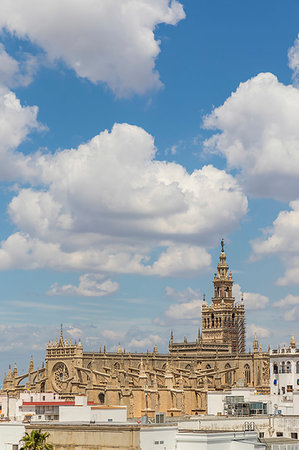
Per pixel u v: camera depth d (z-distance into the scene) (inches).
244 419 4889.3
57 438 3649.1
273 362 7465.6
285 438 4392.2
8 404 6412.4
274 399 6378.0
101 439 3550.7
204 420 4699.8
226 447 3730.3
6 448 4175.7
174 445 3666.3
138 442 3489.2
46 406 6186.0
